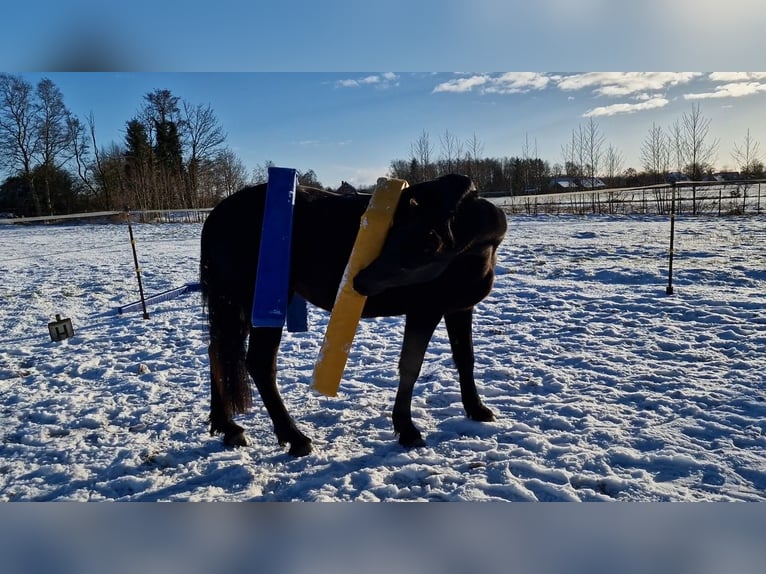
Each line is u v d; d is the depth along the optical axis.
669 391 3.71
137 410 3.84
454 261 2.89
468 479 2.76
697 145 26.88
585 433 3.19
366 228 2.75
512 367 4.39
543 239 13.79
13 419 3.77
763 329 5.02
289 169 3.11
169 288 9.13
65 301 8.34
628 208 23.89
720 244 11.05
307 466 2.97
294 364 4.80
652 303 6.30
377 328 6.01
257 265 3.01
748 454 2.85
